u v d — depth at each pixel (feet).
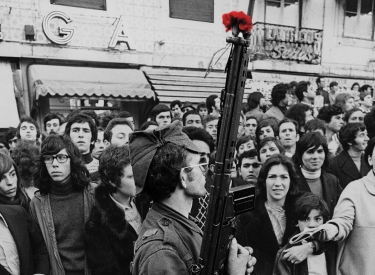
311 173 9.74
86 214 7.79
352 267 9.12
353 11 26.73
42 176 7.77
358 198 8.98
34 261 7.38
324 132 11.84
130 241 7.46
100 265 7.21
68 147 7.82
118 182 7.52
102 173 7.59
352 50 26.89
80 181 7.88
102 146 11.32
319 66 25.77
